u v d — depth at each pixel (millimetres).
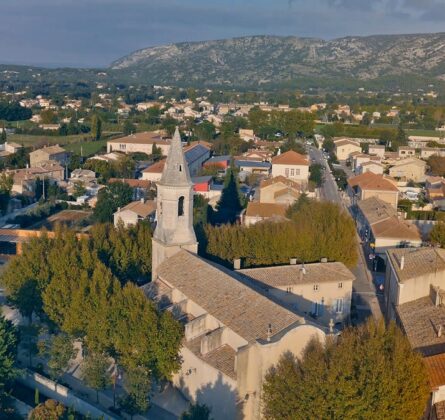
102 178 188750
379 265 112938
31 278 77750
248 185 184375
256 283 79062
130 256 87312
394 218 125000
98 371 62875
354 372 51094
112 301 67188
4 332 63625
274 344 56062
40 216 151375
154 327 62875
